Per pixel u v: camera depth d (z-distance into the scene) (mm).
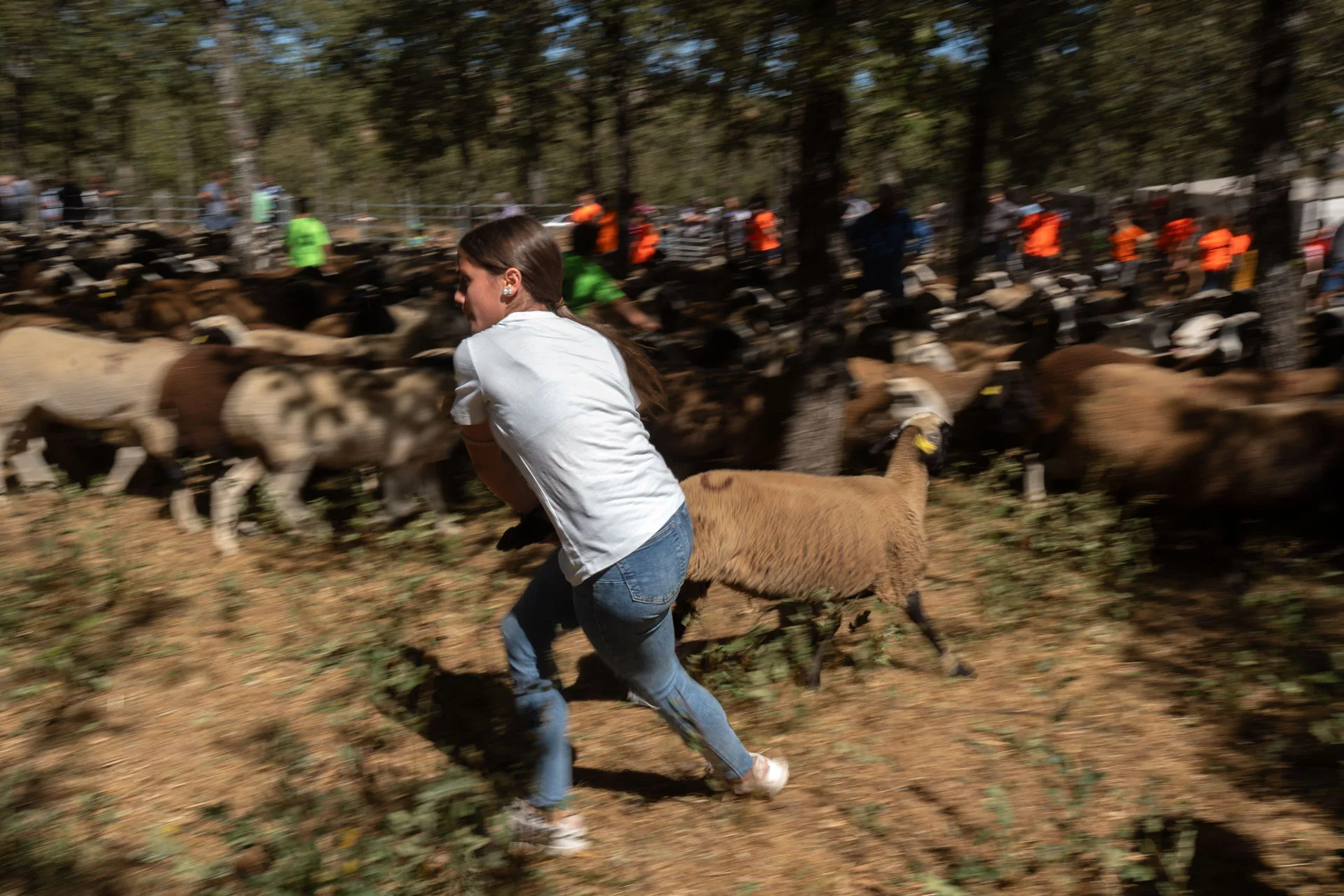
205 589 5574
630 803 3588
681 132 24062
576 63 13273
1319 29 11328
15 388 6543
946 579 5715
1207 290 13461
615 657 3068
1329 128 13133
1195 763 3785
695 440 6949
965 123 11031
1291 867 3160
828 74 5379
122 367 6473
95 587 5395
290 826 3150
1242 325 8594
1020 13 8609
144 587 5559
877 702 4336
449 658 4828
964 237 11695
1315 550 5695
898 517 4363
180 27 16781
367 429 6141
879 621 5047
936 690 4453
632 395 3080
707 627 5203
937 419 4555
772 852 3273
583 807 3564
